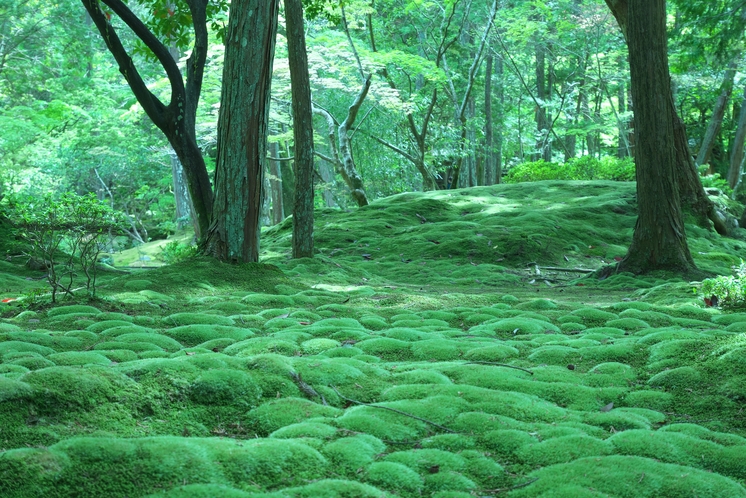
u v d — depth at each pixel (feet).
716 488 8.33
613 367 14.03
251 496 7.54
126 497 7.48
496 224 49.47
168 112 30.99
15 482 7.38
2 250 34.58
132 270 37.55
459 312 21.67
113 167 93.15
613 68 98.89
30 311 19.72
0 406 9.02
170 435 9.40
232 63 27.17
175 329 17.06
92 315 18.98
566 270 40.37
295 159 38.22
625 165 70.49
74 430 9.16
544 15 92.84
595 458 8.96
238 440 9.46
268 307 22.02
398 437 9.84
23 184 83.51
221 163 27.68
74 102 92.22
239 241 27.61
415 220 53.31
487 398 11.41
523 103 118.32
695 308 21.42
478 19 89.97
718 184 68.28
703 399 12.01
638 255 32.89
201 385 10.77
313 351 15.33
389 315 21.29
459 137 78.79
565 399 12.14
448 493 8.11
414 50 89.61
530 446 9.46
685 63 55.62
